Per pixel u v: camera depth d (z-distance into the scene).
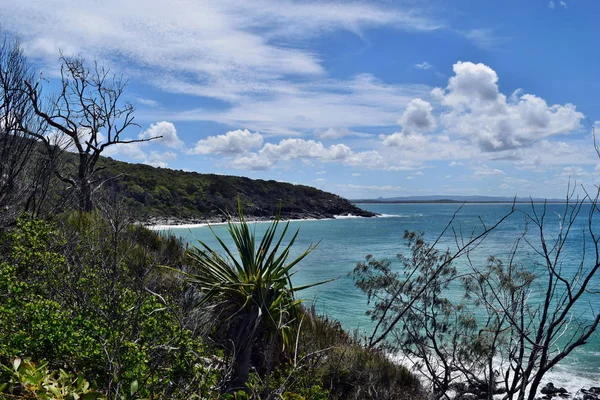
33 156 8.00
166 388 2.87
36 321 2.59
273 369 5.67
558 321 6.11
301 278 28.11
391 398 6.95
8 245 3.71
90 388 2.38
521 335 6.34
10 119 7.67
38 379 2.06
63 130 11.51
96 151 13.65
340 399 6.31
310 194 148.25
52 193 8.32
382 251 43.62
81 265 3.87
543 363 6.18
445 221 109.62
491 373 7.04
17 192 6.84
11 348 2.42
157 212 64.56
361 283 10.43
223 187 101.00
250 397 3.80
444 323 9.24
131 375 2.59
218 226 71.12
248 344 5.25
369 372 7.06
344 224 103.12
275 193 131.50
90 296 3.48
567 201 6.40
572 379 12.48
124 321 3.06
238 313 6.02
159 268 7.32
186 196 84.19
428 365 8.62
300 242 54.94
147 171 90.38
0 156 7.02
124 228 5.56
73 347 2.63
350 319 17.50
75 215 8.42
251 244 6.46
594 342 14.58
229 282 6.14
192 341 3.13
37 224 3.66
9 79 8.00
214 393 3.21
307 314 8.66
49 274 3.44
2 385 2.08
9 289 2.68
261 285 6.06
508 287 7.45
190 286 6.27
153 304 3.22
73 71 13.72
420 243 10.06
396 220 123.56
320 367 6.44
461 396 8.65
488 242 43.69
